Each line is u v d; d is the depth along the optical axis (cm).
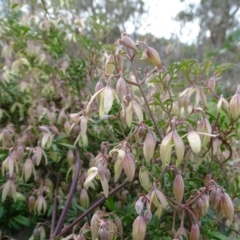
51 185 35
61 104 44
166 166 25
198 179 29
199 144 23
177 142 23
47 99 46
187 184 29
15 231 35
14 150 32
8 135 33
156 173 27
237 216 34
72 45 53
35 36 45
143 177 26
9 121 46
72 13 49
